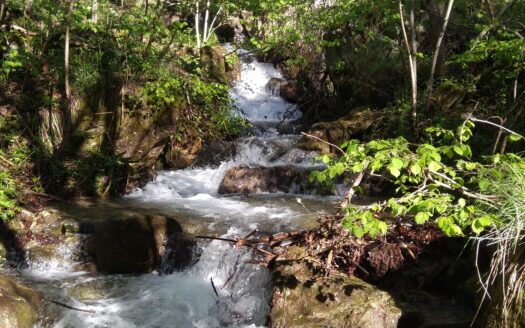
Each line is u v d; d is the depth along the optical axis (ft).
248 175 29.91
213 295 18.38
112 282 19.21
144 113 30.91
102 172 28.40
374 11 35.50
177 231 21.44
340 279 15.90
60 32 31.48
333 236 16.85
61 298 17.78
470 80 34.27
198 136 33.32
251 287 17.70
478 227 10.98
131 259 20.03
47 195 26.17
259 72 51.88
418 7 35.53
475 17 36.19
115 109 30.37
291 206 26.25
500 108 30.30
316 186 28.89
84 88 30.12
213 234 21.53
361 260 16.83
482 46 27.50
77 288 18.65
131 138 30.32
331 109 41.09
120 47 34.94
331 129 33.01
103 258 20.12
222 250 19.63
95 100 30.37
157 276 19.84
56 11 29.32
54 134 28.73
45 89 29.66
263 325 16.74
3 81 29.22
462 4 34.47
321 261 16.55
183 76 36.24
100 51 32.27
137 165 29.89
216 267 19.44
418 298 16.08
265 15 54.08
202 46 47.44
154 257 20.29
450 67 36.32
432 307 15.66
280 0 37.88
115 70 32.14
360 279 16.26
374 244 16.83
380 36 38.65
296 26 41.29
